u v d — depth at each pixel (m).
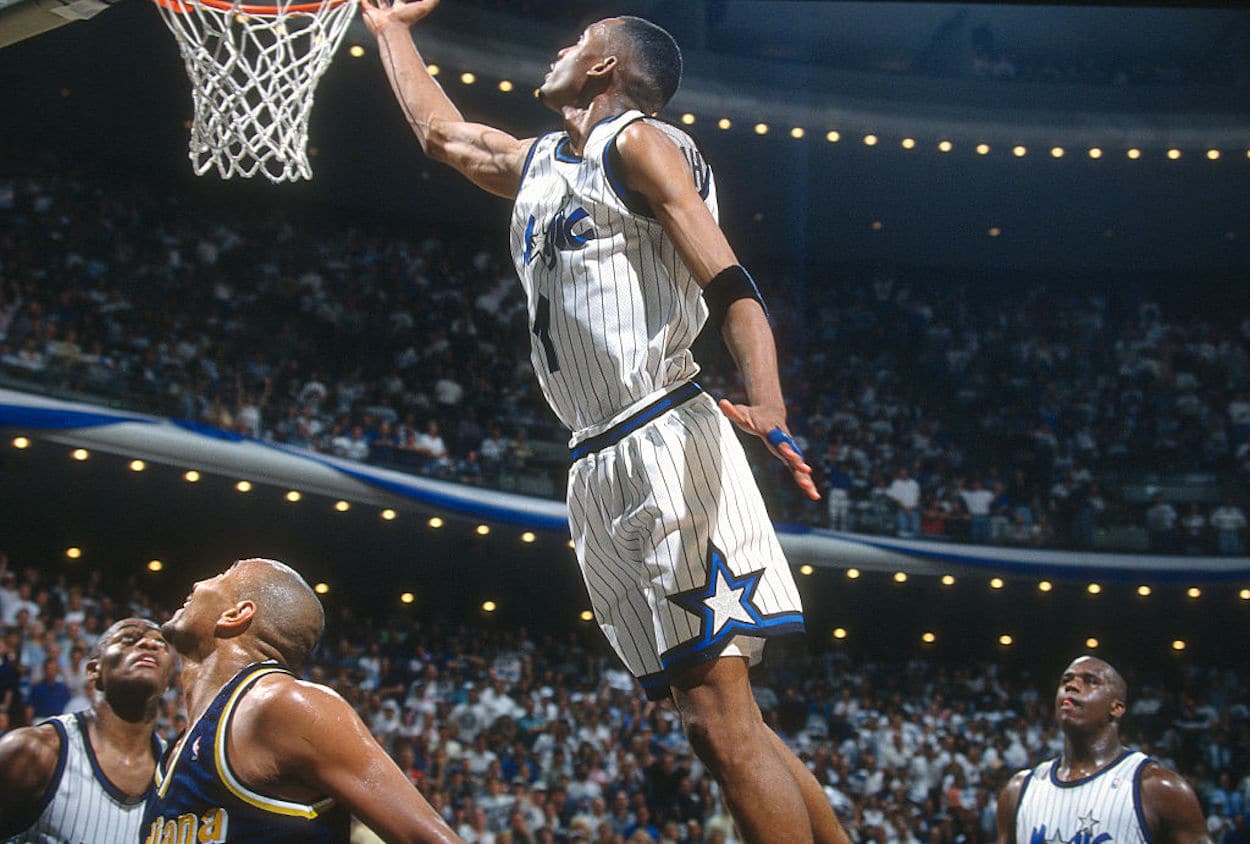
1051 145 17.48
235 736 2.09
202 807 2.09
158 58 15.76
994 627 17.44
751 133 17.55
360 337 17.27
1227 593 16.62
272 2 4.04
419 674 13.44
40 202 15.78
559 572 16.69
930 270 21.05
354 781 2.04
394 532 15.49
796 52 19.03
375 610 16.19
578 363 1.99
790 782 1.88
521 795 10.98
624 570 2.04
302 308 17.22
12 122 16.86
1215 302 20.83
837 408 18.44
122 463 13.24
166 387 13.59
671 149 1.93
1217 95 17.58
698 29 17.70
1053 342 20.03
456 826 10.62
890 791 13.06
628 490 1.97
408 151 17.91
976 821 12.59
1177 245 20.17
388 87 16.42
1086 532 16.53
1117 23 18.95
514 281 19.22
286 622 2.29
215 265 16.91
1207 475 17.59
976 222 19.77
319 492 14.15
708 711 1.89
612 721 13.18
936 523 16.39
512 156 2.38
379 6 2.84
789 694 14.73
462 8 15.68
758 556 1.96
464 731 12.52
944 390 19.39
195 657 2.27
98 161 17.59
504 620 16.69
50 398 12.74
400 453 14.88
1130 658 17.38
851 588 16.91
